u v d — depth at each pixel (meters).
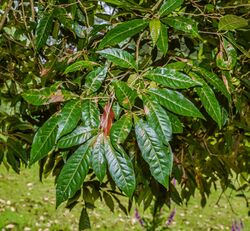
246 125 1.53
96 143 0.68
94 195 1.60
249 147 1.86
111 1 0.79
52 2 1.11
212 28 1.18
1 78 1.83
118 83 0.68
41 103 0.71
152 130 0.66
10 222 5.52
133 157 1.37
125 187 0.67
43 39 1.07
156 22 0.72
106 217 6.17
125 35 0.71
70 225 5.77
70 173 0.67
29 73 1.76
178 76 0.67
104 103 0.71
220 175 1.90
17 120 1.46
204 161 1.84
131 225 5.98
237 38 1.16
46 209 6.15
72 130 0.69
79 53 1.11
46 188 7.14
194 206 7.11
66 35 1.46
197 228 6.21
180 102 0.66
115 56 0.71
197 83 0.66
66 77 1.24
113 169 0.67
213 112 0.73
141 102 0.85
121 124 0.67
